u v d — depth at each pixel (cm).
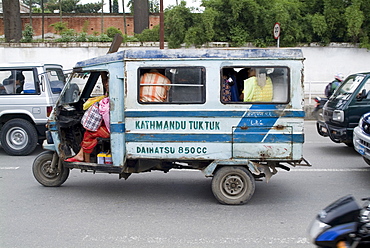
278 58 546
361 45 1675
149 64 558
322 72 1711
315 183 691
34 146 915
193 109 558
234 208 566
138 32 1942
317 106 1262
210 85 554
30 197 615
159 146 568
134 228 493
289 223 509
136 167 595
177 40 1662
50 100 909
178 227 495
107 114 583
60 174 657
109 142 614
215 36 1689
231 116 555
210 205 579
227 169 567
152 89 563
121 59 561
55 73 981
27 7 3453
